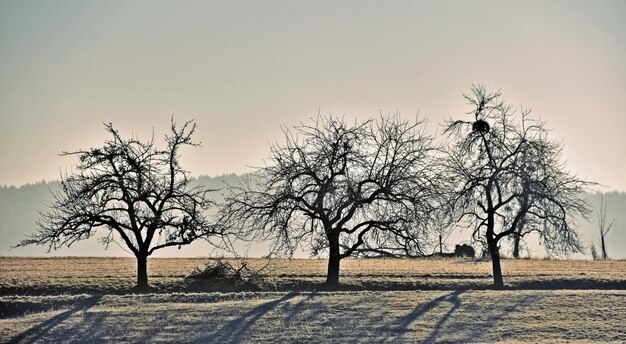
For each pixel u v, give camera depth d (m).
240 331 41.50
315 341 39.56
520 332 40.97
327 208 57.00
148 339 40.22
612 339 39.53
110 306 47.56
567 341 39.03
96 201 56.50
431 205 56.88
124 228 56.97
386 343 39.03
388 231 57.31
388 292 52.31
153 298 49.72
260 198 57.72
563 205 58.34
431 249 57.75
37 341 40.22
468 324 42.59
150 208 57.69
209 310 45.94
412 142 58.75
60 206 56.31
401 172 57.19
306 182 57.88
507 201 58.66
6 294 55.09
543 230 58.38
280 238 57.19
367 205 57.72
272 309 46.22
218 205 58.72
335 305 47.28
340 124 58.78
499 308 46.22
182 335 40.84
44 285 57.09
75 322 43.38
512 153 59.16
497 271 59.00
